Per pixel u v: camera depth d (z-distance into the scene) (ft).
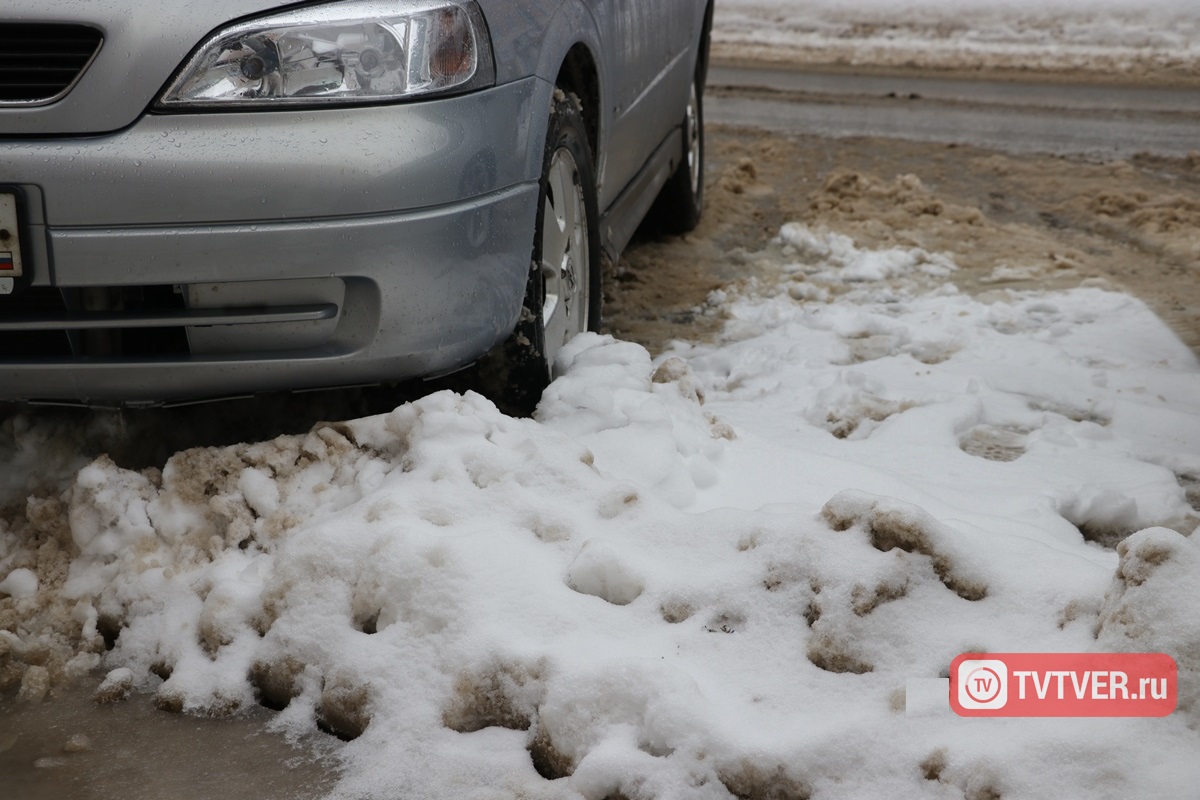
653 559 7.47
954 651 6.57
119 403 8.38
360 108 7.93
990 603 6.83
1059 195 22.29
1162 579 6.20
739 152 26.40
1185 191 22.74
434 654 6.81
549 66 9.56
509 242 8.84
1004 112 34.04
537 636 6.84
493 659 6.66
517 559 7.30
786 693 6.45
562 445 8.49
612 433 9.03
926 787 5.82
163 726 6.92
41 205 7.66
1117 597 6.38
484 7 8.65
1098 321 14.62
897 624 6.72
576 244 10.91
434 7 8.21
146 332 8.35
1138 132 30.55
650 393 9.70
